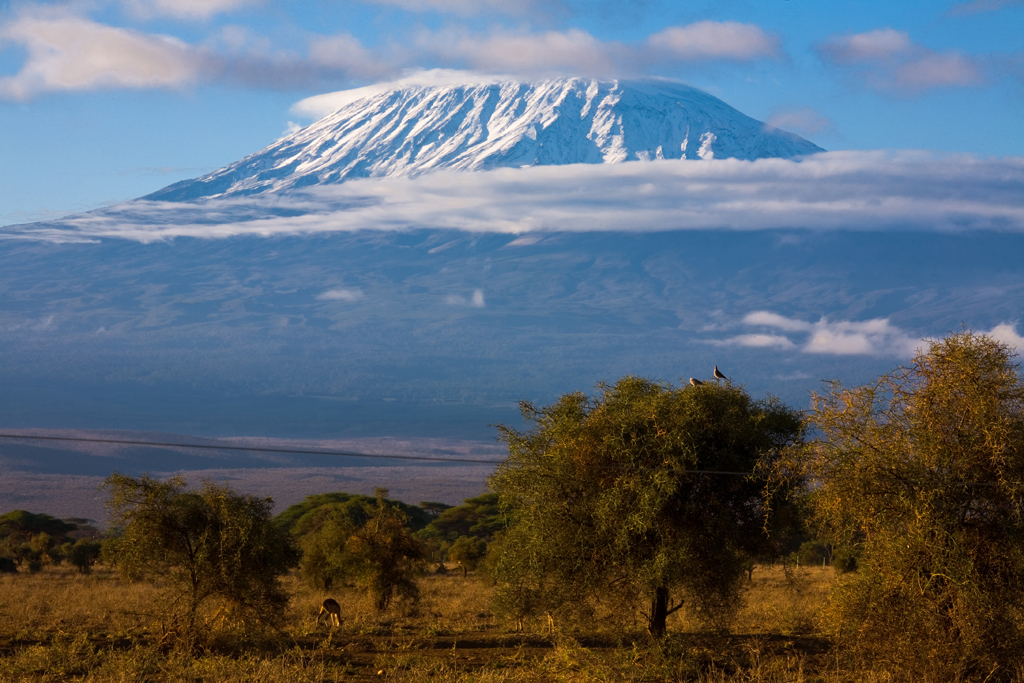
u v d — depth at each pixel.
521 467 29.94
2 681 24.78
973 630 21.42
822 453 23.20
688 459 27.84
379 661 29.05
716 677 25.16
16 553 90.12
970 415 22.16
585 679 25.27
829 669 25.41
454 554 73.12
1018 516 21.38
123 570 31.09
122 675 24.62
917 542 21.88
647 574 27.25
